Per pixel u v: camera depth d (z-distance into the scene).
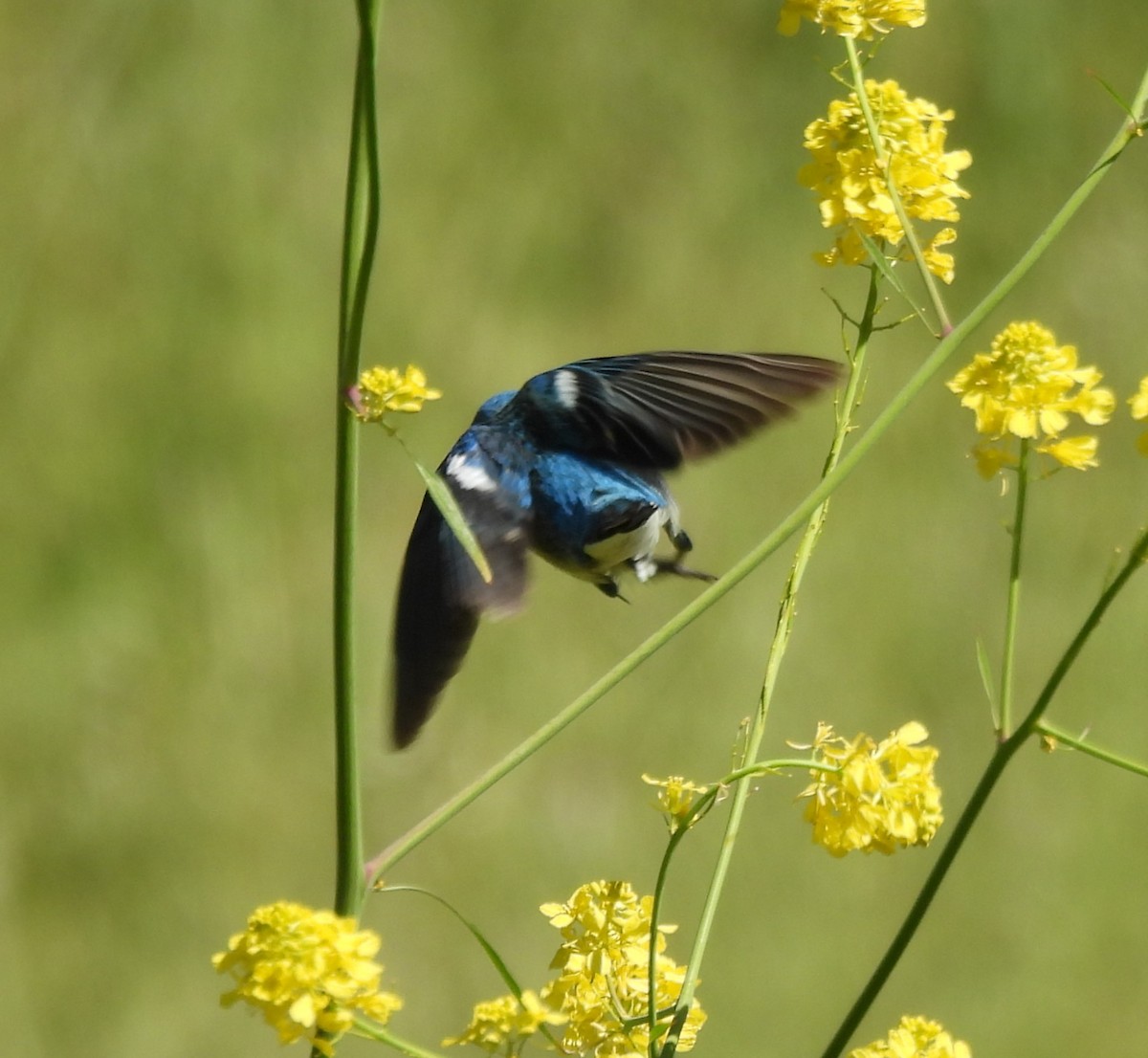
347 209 4.01
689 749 12.06
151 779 11.73
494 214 15.04
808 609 12.69
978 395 4.42
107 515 12.91
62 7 14.91
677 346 14.73
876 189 4.87
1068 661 4.04
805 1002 10.78
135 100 14.85
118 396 13.52
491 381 14.17
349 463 3.99
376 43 3.86
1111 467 13.64
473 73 15.78
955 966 10.98
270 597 12.66
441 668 4.47
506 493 4.88
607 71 15.94
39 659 12.17
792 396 4.65
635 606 12.55
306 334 14.20
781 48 16.28
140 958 11.05
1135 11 16.53
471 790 4.14
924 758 4.02
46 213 14.12
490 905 11.22
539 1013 3.79
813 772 4.06
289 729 12.02
